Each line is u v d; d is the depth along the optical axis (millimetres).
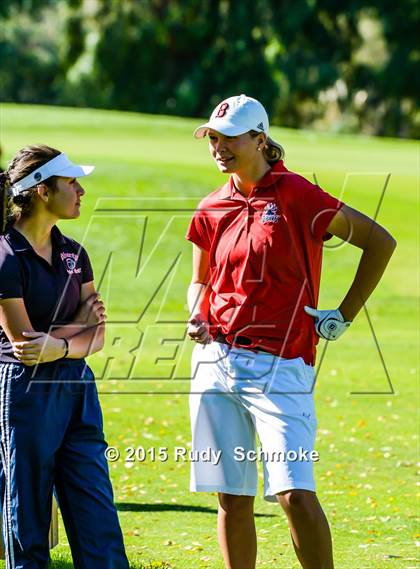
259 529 22109
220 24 151000
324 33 150250
